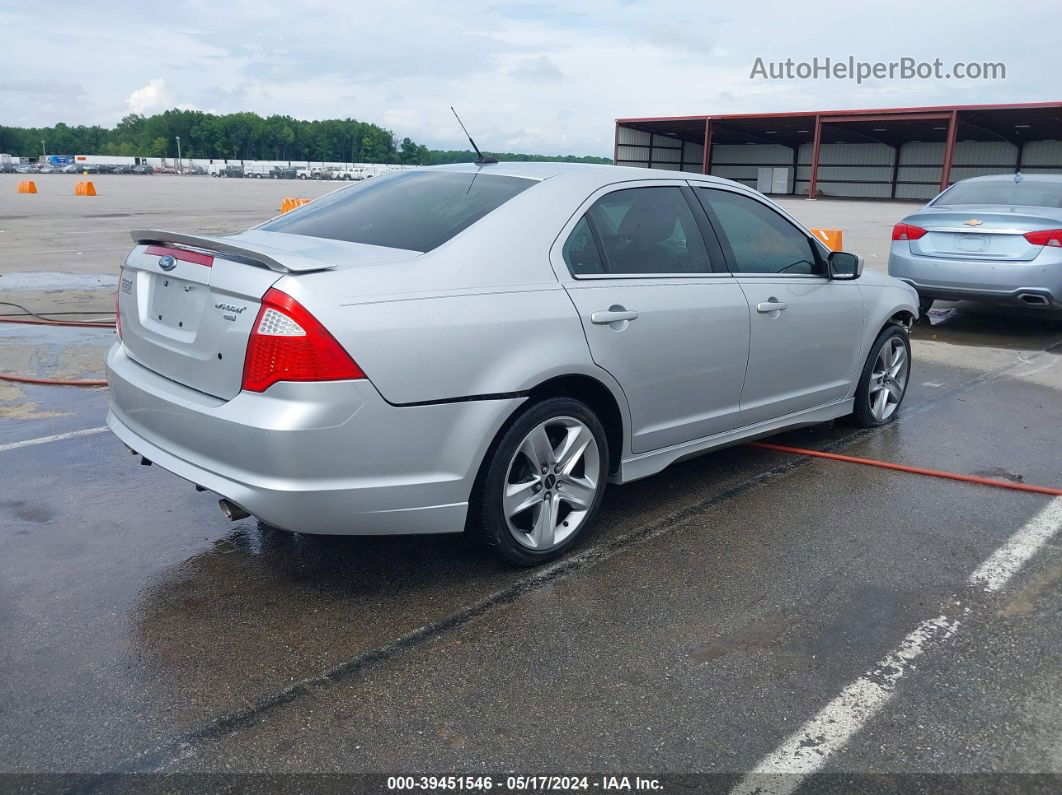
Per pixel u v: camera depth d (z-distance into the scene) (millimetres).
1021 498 4199
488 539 3205
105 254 12773
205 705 2471
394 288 2875
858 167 60094
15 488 4043
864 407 5184
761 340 4129
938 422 5496
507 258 3182
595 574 3332
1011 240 7785
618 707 2494
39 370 6059
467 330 2961
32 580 3188
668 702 2521
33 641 2781
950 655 2797
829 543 3648
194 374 2986
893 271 8531
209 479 2871
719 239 4031
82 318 7875
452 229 3209
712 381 3922
